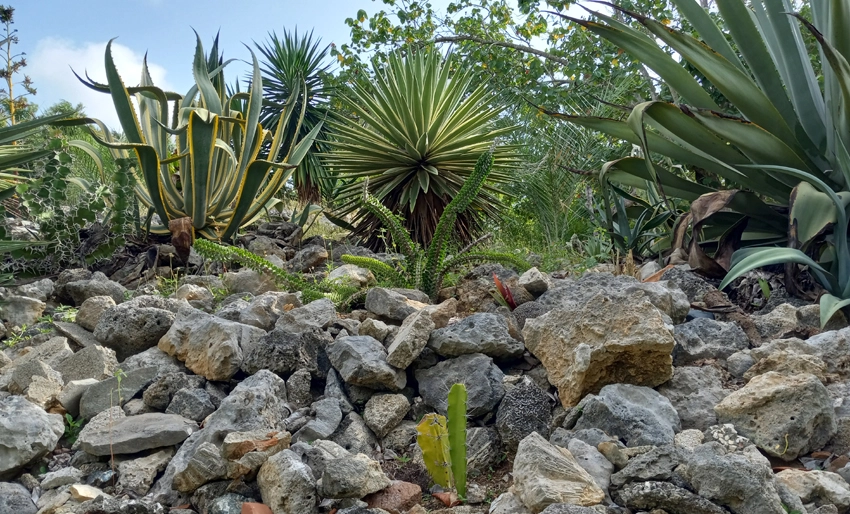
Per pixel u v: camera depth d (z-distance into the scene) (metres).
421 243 6.63
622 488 1.94
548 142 6.56
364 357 2.61
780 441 2.12
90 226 5.31
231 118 5.24
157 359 2.91
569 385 2.48
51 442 2.29
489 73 11.12
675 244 4.18
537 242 6.48
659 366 2.44
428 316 2.71
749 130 3.85
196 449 2.17
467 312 3.56
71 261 4.82
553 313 2.72
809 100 4.13
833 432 2.16
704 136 4.13
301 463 2.07
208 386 2.71
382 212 3.83
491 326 2.74
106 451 2.27
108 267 5.16
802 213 3.56
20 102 9.80
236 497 2.11
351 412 2.55
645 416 2.24
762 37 4.50
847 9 3.71
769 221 4.32
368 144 6.93
